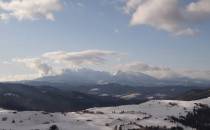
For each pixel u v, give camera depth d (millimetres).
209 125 157000
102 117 151000
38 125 130750
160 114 163375
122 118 147750
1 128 123750
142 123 138500
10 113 150250
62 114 156625
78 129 125000
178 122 150125
